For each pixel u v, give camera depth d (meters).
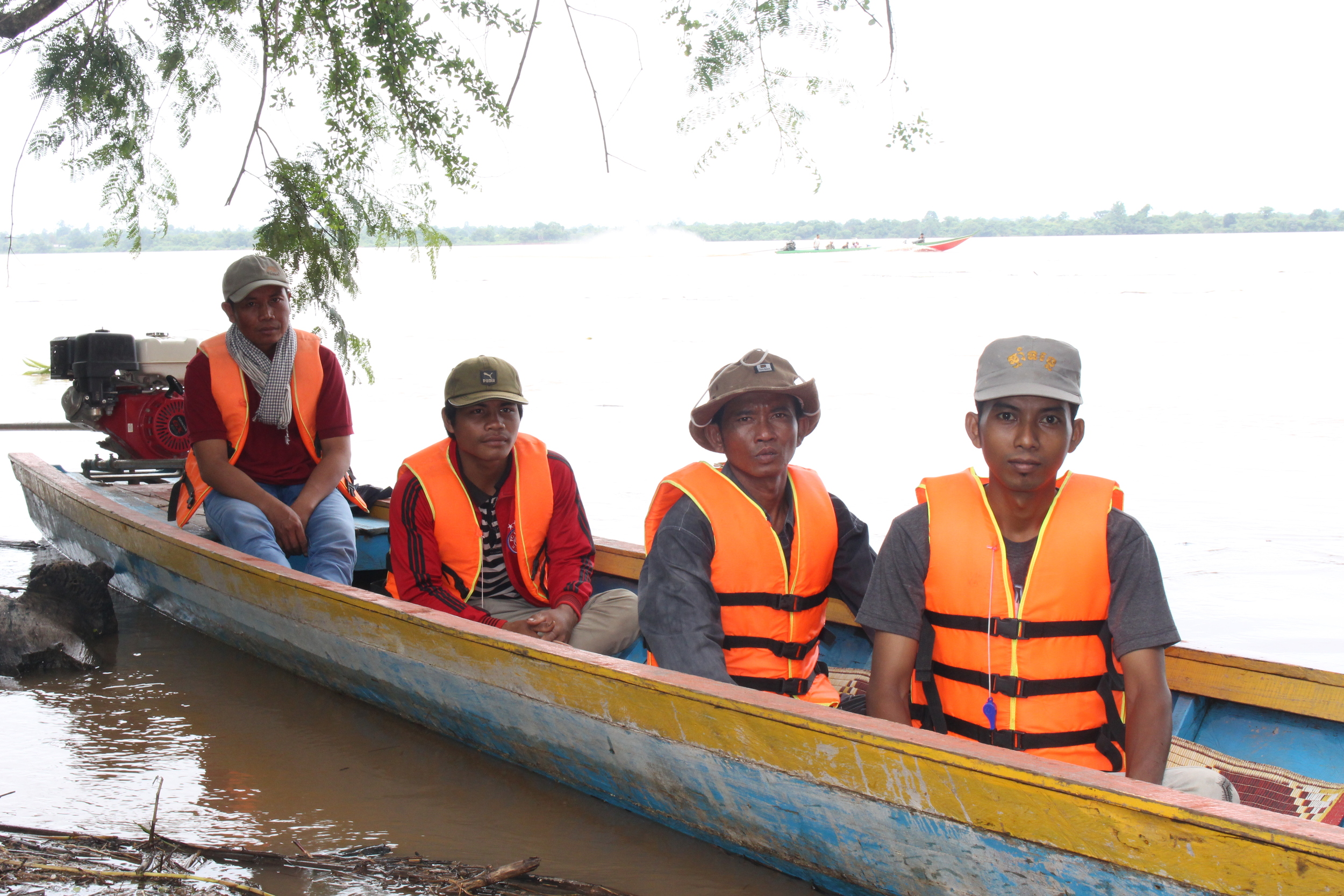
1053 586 2.67
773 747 2.84
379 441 10.84
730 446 3.09
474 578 4.05
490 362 3.84
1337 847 1.98
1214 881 2.15
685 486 3.17
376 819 3.45
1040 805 2.37
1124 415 11.84
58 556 6.88
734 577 3.13
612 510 7.80
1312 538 7.02
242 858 3.13
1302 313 25.75
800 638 3.18
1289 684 3.10
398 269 63.09
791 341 20.56
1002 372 2.59
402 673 4.00
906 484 8.59
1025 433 2.58
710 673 3.04
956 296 34.28
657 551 3.15
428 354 19.06
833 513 3.26
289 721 4.27
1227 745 3.22
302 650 4.52
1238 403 12.55
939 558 2.75
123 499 6.42
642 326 24.48
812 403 3.14
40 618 4.95
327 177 5.50
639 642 4.19
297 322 17.94
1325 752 3.05
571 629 3.96
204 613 5.16
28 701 4.46
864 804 2.69
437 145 5.05
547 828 3.39
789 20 4.48
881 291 37.09
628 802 3.43
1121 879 2.28
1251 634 5.37
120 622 5.61
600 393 13.95
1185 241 120.44
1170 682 3.32
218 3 4.81
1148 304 29.44
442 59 4.83
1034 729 2.69
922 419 11.64
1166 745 2.55
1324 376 14.75
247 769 3.82
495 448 3.86
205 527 5.70
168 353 6.96
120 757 3.92
